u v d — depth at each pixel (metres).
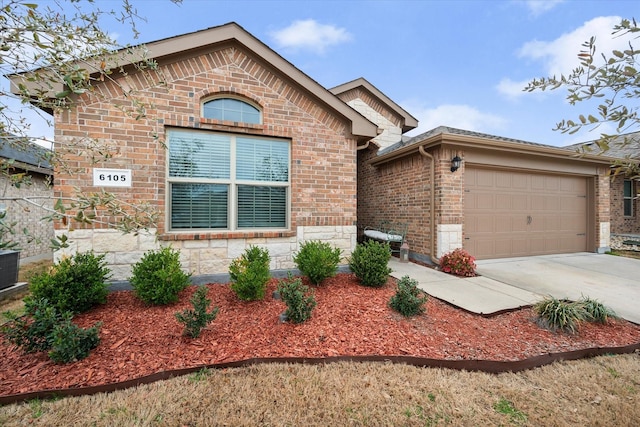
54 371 2.68
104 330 3.43
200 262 5.23
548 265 7.29
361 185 10.97
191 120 5.18
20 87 2.28
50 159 2.69
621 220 12.13
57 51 2.36
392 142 11.93
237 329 3.53
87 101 4.58
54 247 2.26
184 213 5.32
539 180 8.53
